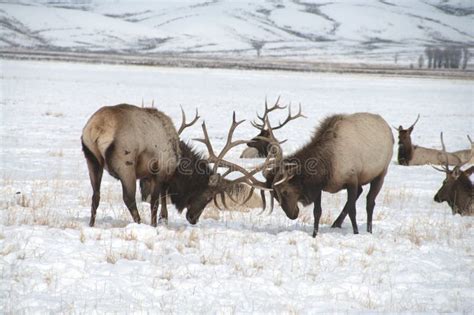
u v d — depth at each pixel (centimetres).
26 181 3688
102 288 1794
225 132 7138
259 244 2402
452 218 3256
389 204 3675
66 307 1619
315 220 2681
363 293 1902
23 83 12888
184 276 1947
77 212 2867
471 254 2455
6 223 2441
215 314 1642
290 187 2691
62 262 1967
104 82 14575
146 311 1633
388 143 2873
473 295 1919
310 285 1939
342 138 2714
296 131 7525
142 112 2612
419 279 2086
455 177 3538
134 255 2098
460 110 11644
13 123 6900
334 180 2717
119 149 2464
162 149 2662
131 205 2511
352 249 2402
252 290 1866
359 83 18900
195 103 10688
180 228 2594
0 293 1698
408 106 11919
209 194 2820
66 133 6388
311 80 19388
